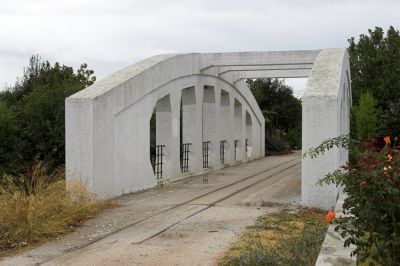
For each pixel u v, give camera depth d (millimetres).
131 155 12273
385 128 20906
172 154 14961
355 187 4949
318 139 9828
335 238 6828
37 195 8797
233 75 20891
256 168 20297
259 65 16641
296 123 40969
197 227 8523
